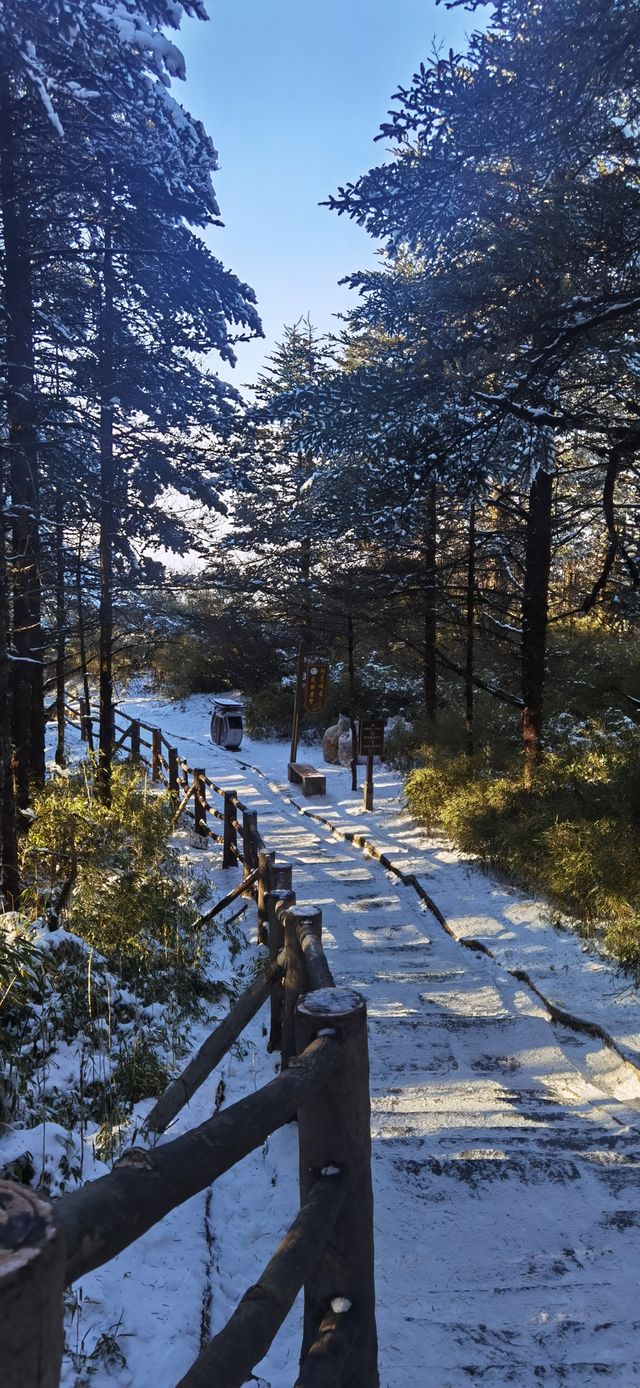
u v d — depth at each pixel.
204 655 27.81
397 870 11.02
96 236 11.95
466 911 9.23
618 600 12.80
